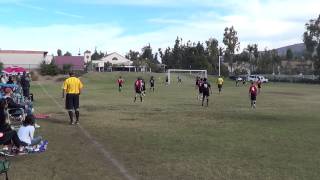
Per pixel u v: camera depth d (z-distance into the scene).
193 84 83.62
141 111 26.06
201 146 13.92
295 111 27.30
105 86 70.81
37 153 12.61
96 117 22.45
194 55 149.50
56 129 17.78
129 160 11.76
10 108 18.03
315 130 17.98
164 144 14.27
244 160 11.80
